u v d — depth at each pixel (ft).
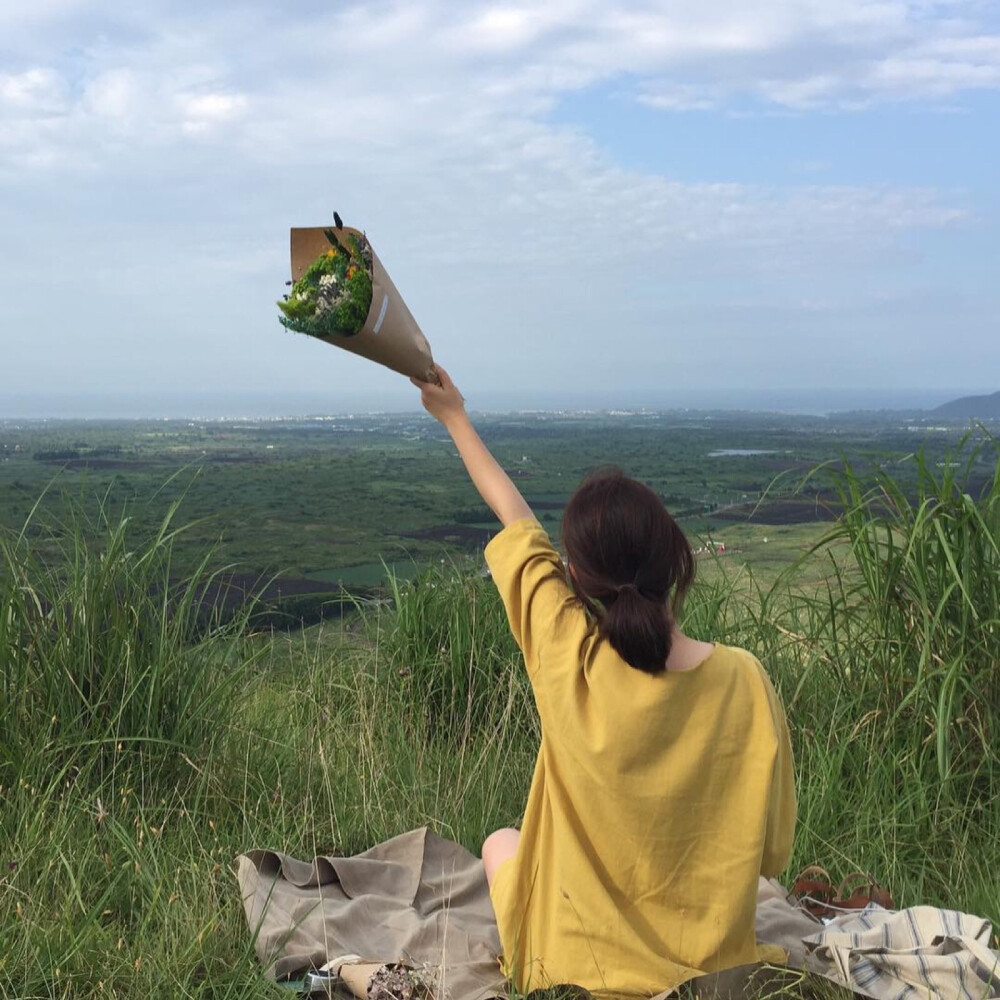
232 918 8.45
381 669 14.89
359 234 6.39
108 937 8.01
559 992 6.33
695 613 14.20
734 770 6.11
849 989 6.66
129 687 10.88
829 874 9.74
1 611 10.75
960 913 7.36
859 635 12.68
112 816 9.54
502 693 14.40
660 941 6.19
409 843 9.50
